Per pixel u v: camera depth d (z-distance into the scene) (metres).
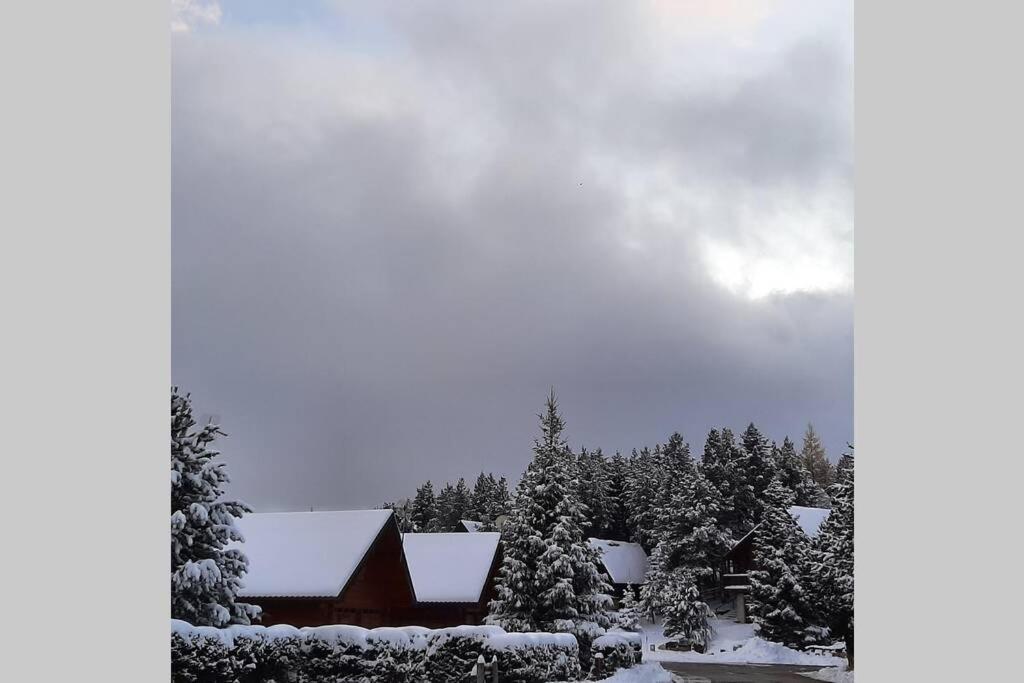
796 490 76.94
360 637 21.19
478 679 19.92
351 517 32.75
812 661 41.88
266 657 20.11
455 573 41.53
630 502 78.44
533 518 35.75
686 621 53.81
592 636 34.03
